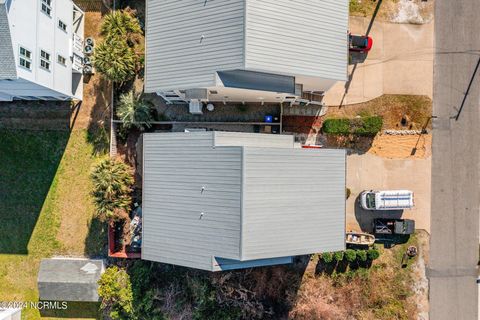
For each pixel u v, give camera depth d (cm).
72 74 3075
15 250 3170
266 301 3109
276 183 2434
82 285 3064
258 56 2381
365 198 3030
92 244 3150
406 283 3155
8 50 2225
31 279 3173
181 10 2520
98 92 3134
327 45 2555
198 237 2511
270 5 2391
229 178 2398
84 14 3128
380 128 3067
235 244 2380
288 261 2727
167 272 3095
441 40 3130
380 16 3131
